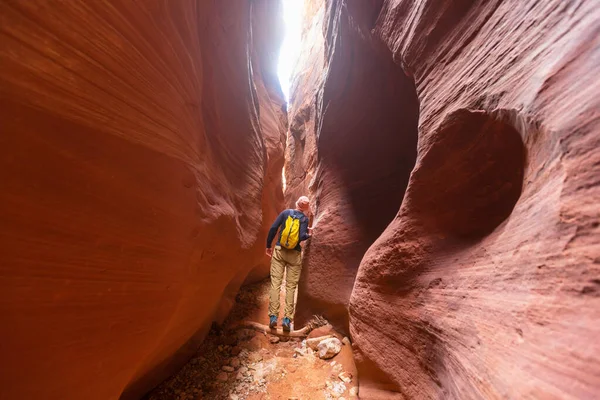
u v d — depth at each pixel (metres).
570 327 0.72
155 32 1.42
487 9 1.55
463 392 1.17
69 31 0.94
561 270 0.80
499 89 1.29
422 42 2.06
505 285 1.08
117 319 1.21
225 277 3.01
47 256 0.90
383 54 3.22
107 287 1.14
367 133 4.12
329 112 5.02
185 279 1.80
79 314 1.03
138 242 1.29
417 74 2.11
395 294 2.12
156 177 1.41
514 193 1.32
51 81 0.89
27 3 0.82
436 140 1.70
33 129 0.83
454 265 1.60
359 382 2.54
